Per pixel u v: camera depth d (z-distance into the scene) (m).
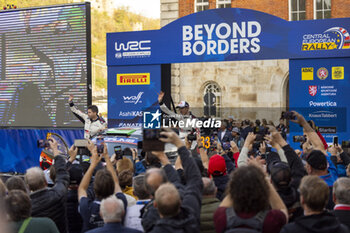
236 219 3.23
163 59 12.98
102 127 10.99
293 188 4.12
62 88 13.66
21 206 3.85
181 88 26.41
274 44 12.05
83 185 4.55
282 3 24.47
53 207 4.48
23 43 14.02
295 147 11.86
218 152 7.71
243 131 16.52
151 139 4.02
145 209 3.99
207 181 4.07
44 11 13.74
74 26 13.42
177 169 5.22
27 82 14.02
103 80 51.75
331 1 23.62
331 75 11.72
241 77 25.20
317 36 11.74
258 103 24.89
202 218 3.97
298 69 11.99
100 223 4.30
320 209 3.41
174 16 26.14
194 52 12.67
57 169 4.80
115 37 13.46
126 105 13.48
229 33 12.34
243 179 3.24
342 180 3.92
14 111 14.21
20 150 13.58
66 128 13.32
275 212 3.31
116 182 4.56
